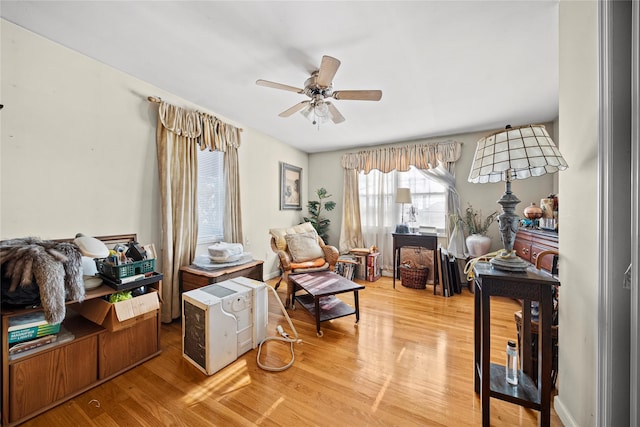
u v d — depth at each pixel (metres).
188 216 2.63
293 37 1.71
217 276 2.37
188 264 2.63
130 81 2.24
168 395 1.51
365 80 2.23
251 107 2.88
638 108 0.80
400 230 3.68
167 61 2.02
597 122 1.00
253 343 2.02
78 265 1.49
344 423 1.31
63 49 1.85
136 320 1.74
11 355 1.30
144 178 2.37
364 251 4.05
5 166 1.61
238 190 3.25
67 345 1.47
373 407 1.42
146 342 1.86
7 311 1.30
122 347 1.71
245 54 1.91
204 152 3.00
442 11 1.47
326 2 1.41
